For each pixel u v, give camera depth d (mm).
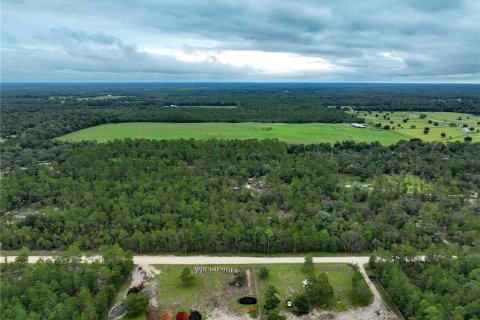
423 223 142375
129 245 128250
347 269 119625
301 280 113812
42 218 141250
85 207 149000
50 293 94000
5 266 113125
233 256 127312
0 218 151125
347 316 100000
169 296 106562
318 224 139250
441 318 89000
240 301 104812
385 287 110875
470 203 165375
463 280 103688
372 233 132000
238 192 172500
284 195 165250
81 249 129625
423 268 112938
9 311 87125
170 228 133875
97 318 92188
